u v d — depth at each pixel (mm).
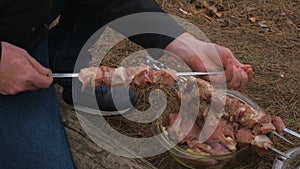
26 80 1229
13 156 1300
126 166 1386
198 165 1423
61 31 1602
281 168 1374
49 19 1455
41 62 1408
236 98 1521
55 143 1328
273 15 2072
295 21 2045
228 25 2033
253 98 1714
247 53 1899
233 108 1436
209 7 2102
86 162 1395
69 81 1569
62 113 1503
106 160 1396
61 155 1322
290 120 1643
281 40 1954
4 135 1303
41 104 1356
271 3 2123
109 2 1421
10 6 1258
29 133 1313
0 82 1232
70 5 1544
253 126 1430
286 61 1861
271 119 1455
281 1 2131
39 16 1309
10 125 1310
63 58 1584
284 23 2035
